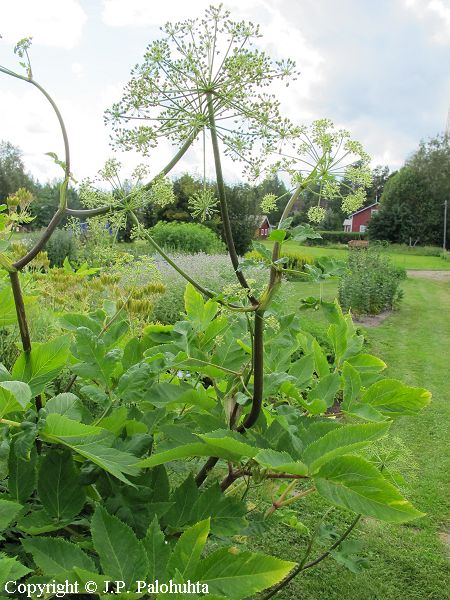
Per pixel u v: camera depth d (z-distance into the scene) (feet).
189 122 4.81
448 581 11.32
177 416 5.46
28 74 4.48
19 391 3.23
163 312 27.61
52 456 4.36
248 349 5.45
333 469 3.43
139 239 5.16
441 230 162.30
